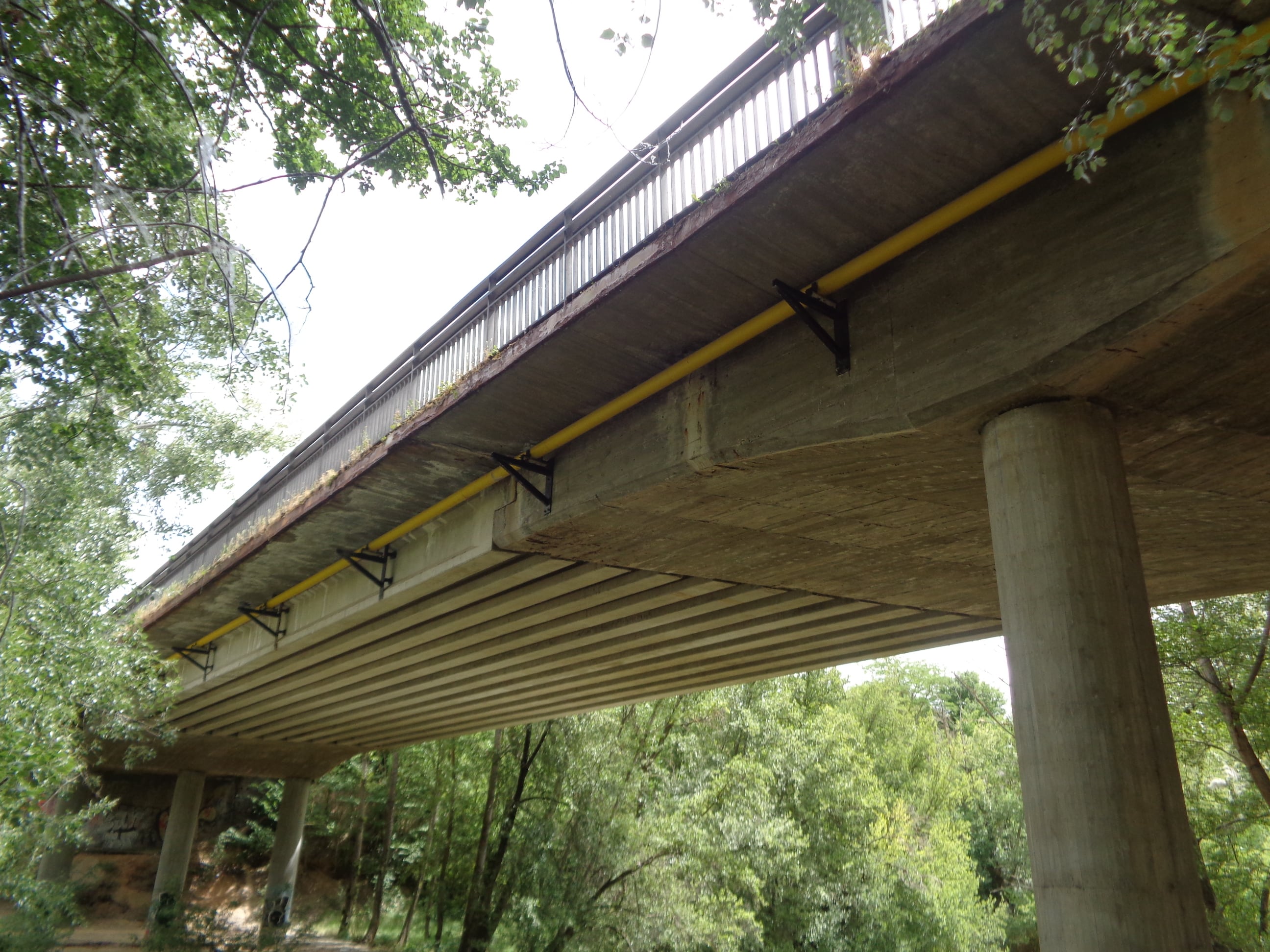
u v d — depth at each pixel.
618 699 24.50
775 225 7.86
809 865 28.88
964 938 30.69
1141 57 5.95
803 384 8.90
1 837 16.16
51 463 15.30
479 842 32.34
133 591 22.38
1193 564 13.11
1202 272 5.94
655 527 12.02
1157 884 5.58
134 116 8.92
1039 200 7.10
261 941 31.22
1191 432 8.20
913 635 17.72
